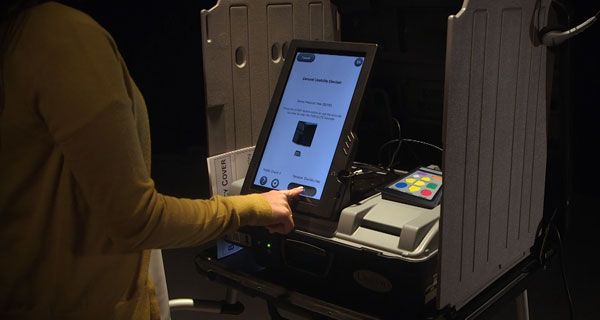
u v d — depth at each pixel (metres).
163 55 4.44
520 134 1.23
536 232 1.37
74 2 0.93
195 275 2.89
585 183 3.56
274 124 1.35
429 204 1.17
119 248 0.89
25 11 0.86
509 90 1.17
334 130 1.26
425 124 1.48
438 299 1.08
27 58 0.83
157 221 0.88
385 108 1.51
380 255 1.09
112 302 0.96
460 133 1.04
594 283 2.69
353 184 1.29
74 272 0.93
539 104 1.28
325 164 1.25
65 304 0.94
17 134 0.86
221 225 0.98
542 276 2.76
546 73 1.28
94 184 0.83
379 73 1.52
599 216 3.31
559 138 1.34
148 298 1.03
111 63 0.85
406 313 1.11
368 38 1.53
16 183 0.89
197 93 4.52
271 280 1.28
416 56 1.44
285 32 1.50
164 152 4.61
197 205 0.96
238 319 2.50
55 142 0.85
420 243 1.09
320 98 1.30
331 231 1.18
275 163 1.32
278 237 1.26
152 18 4.36
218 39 1.36
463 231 1.11
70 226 0.91
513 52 1.15
